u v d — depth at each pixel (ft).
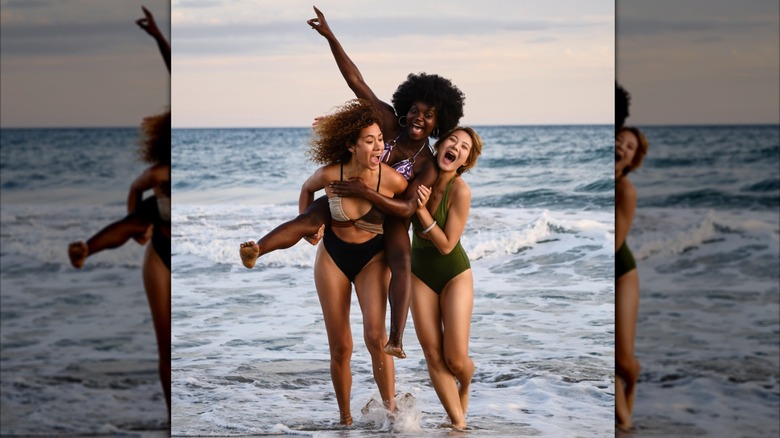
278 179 48.83
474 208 47.26
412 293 17.13
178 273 35.19
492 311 29.12
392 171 16.96
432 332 17.03
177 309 29.73
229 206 48.08
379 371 17.46
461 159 16.84
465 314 16.88
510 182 48.65
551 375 21.75
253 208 47.37
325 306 17.42
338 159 17.06
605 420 18.35
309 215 17.24
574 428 17.72
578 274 34.19
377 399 18.13
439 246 16.78
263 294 31.60
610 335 26.08
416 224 17.02
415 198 16.79
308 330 26.91
